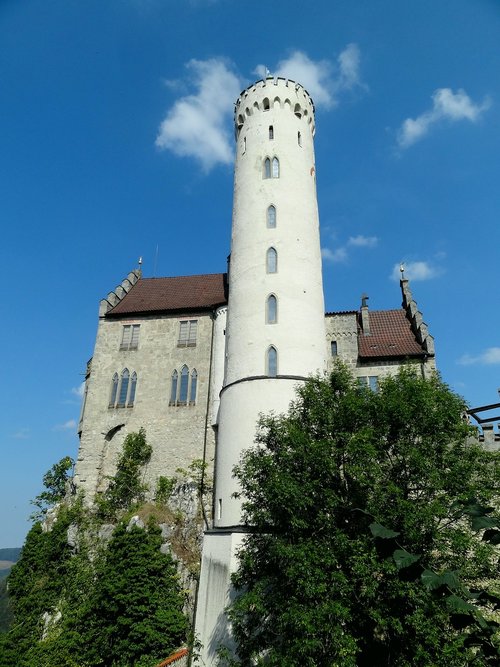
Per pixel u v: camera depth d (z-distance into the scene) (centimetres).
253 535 1848
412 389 1820
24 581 3381
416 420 1742
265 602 1606
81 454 3941
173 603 2712
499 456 1786
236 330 2953
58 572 3334
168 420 3925
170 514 3366
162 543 3017
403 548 1441
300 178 3341
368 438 1667
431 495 1639
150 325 4297
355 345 3775
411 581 1412
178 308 4253
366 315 4134
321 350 2930
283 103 3522
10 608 3366
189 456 3762
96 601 2766
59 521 3566
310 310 2969
